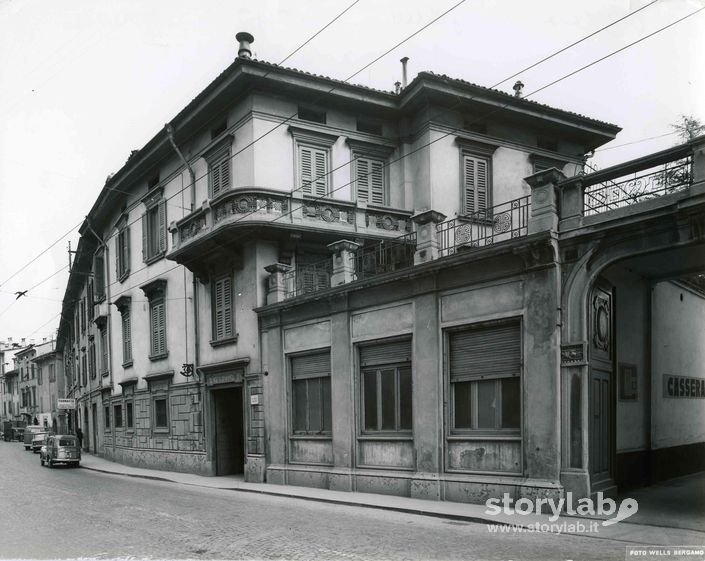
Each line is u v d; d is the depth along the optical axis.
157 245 24.30
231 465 20.27
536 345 10.90
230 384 18.98
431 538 8.77
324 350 15.62
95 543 9.04
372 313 14.30
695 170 9.10
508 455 11.33
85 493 15.69
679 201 9.16
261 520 10.71
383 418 14.05
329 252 18.75
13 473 23.19
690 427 15.63
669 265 12.24
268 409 17.17
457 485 11.95
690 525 9.19
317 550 8.20
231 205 17.25
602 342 11.26
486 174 20.00
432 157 18.91
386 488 13.42
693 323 16.44
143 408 24.86
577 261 10.56
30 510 12.65
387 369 14.05
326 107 18.91
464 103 19.17
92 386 35.47
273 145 17.91
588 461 10.20
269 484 16.55
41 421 61.09
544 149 21.36
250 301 17.92
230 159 18.78
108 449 30.33
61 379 56.81
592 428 10.49
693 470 15.49
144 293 25.14
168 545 8.77
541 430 10.69
